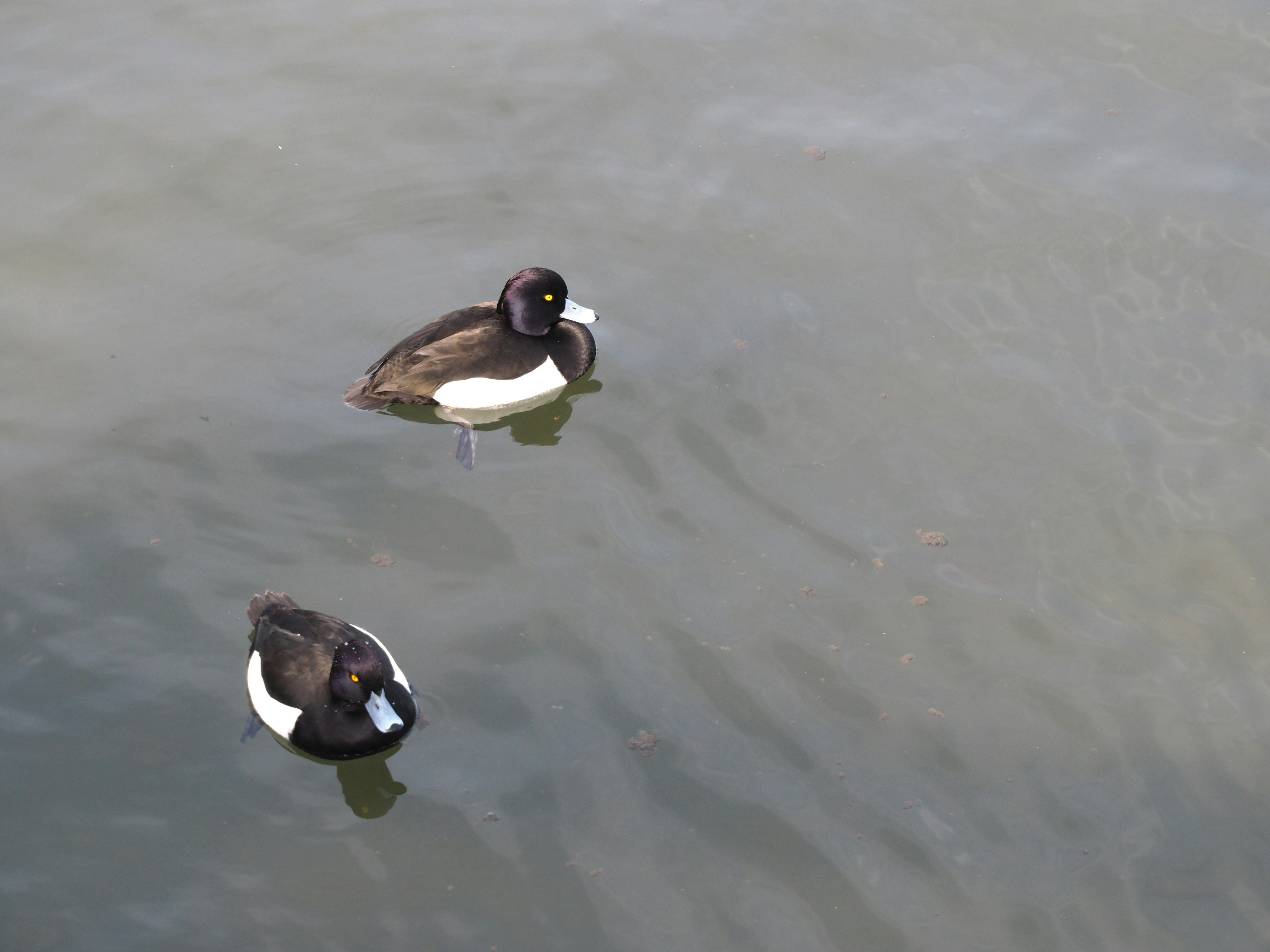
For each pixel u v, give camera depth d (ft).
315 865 17.97
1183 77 21.02
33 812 18.06
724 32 21.43
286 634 18.33
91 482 18.98
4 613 18.53
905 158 20.53
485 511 18.98
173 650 18.48
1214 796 18.08
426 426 19.36
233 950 17.76
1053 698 18.33
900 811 18.06
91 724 18.28
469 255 20.08
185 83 21.04
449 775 18.17
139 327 19.66
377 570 18.75
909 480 19.02
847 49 21.29
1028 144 20.61
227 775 18.20
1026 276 19.86
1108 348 19.52
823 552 18.78
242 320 19.74
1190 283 19.81
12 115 20.77
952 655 18.45
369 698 18.16
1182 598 18.60
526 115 20.84
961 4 21.63
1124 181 20.36
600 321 19.72
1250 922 17.80
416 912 17.85
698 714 18.31
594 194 20.36
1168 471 19.01
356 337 19.69
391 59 21.22
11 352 19.51
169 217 20.24
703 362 19.53
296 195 20.36
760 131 20.71
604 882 17.92
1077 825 18.02
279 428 19.26
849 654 18.47
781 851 17.97
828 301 19.77
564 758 18.21
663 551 18.80
